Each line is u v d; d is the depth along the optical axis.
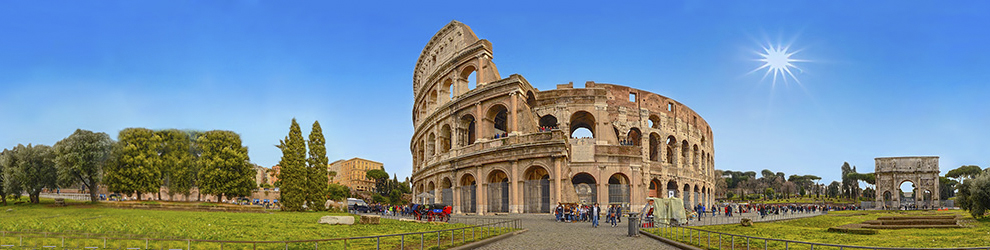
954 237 35.22
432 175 78.56
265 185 116.12
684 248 27.44
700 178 95.25
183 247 21.53
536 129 68.50
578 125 84.00
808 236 35.53
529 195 62.91
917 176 144.00
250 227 34.56
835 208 144.00
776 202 198.75
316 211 73.88
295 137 73.75
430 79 82.88
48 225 20.53
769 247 28.36
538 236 33.88
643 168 79.25
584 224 47.16
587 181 84.62
